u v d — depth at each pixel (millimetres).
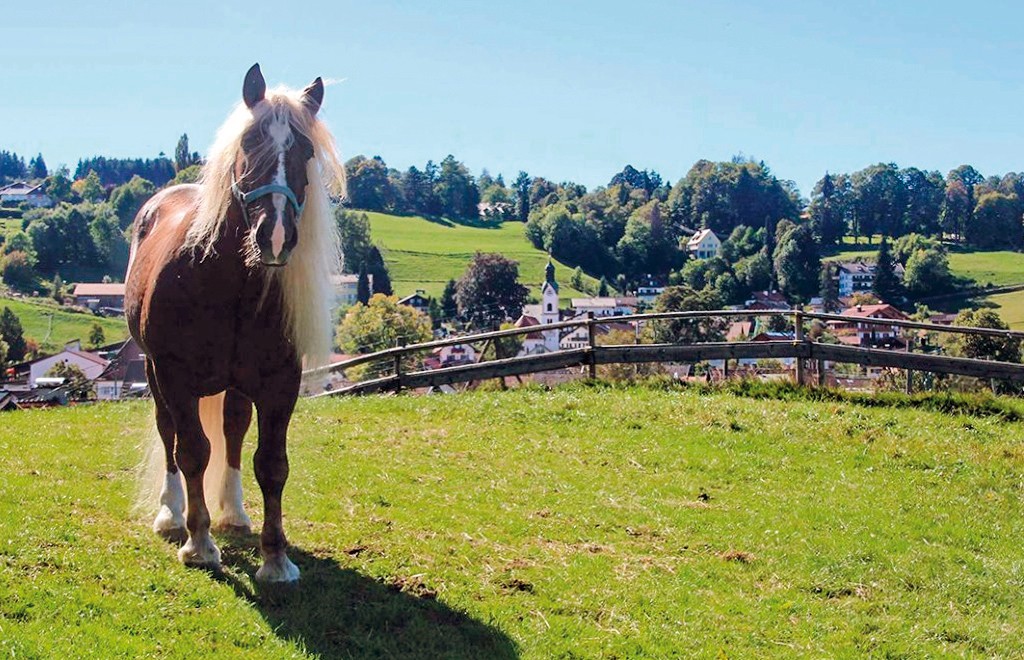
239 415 7984
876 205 161250
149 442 8391
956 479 12211
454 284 91938
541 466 11523
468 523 9141
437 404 14594
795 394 16078
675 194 167250
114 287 107875
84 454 10555
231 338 6781
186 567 7277
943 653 7691
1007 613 8617
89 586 6836
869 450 13078
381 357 17188
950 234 157750
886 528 10328
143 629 6387
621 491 10797
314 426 12820
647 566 8656
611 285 128625
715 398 15477
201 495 7258
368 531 8594
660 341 45125
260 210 6359
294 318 6711
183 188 8930
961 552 9844
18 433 11688
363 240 93688
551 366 17234
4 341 69312
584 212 157250
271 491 7043
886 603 8562
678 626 7547
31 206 183500
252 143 6484
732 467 12031
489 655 6688
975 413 15414
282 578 7117
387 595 7301
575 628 7262
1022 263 135000
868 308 79188
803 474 12078
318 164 6785
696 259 132250
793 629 7836
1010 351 30469
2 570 6879
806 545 9594
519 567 8203
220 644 6316
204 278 6703
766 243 125312
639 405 14500
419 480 10516
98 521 8141
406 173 199500
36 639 6031
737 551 9234
